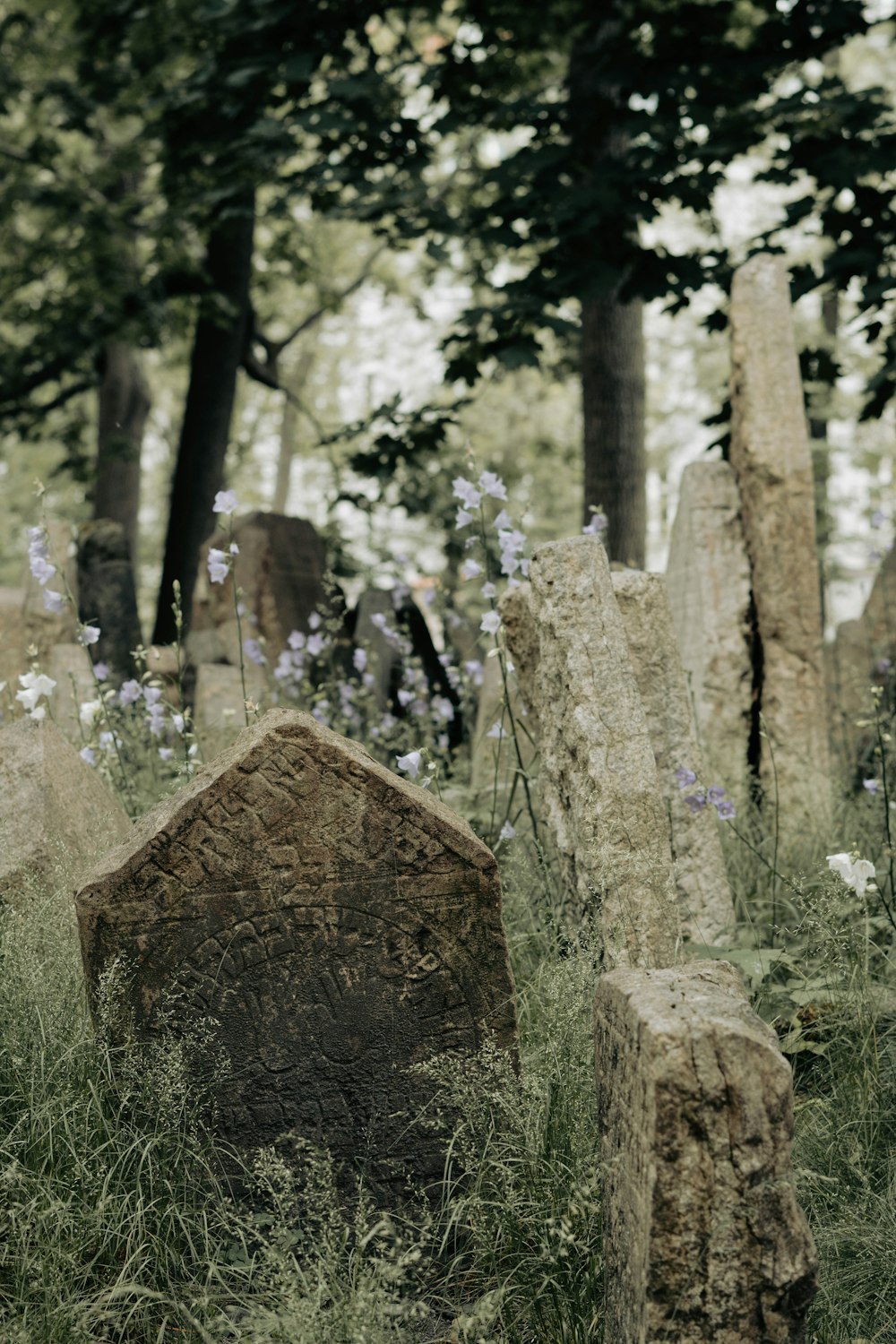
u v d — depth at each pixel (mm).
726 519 6043
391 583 8227
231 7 9547
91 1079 3037
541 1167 2898
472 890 3146
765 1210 2279
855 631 7766
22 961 3232
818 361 9453
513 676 5250
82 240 14445
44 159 15172
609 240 9062
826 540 10773
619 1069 2535
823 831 5191
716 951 3959
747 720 5816
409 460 9867
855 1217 2992
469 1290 2998
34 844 3629
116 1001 3066
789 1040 3615
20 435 16938
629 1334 2436
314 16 9664
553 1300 2768
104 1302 2711
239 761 3072
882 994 3668
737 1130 2271
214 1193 3098
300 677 6605
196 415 13547
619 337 11367
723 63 9117
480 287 13172
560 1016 3115
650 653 4453
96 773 4180
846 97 8688
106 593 8078
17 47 14656
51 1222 2803
